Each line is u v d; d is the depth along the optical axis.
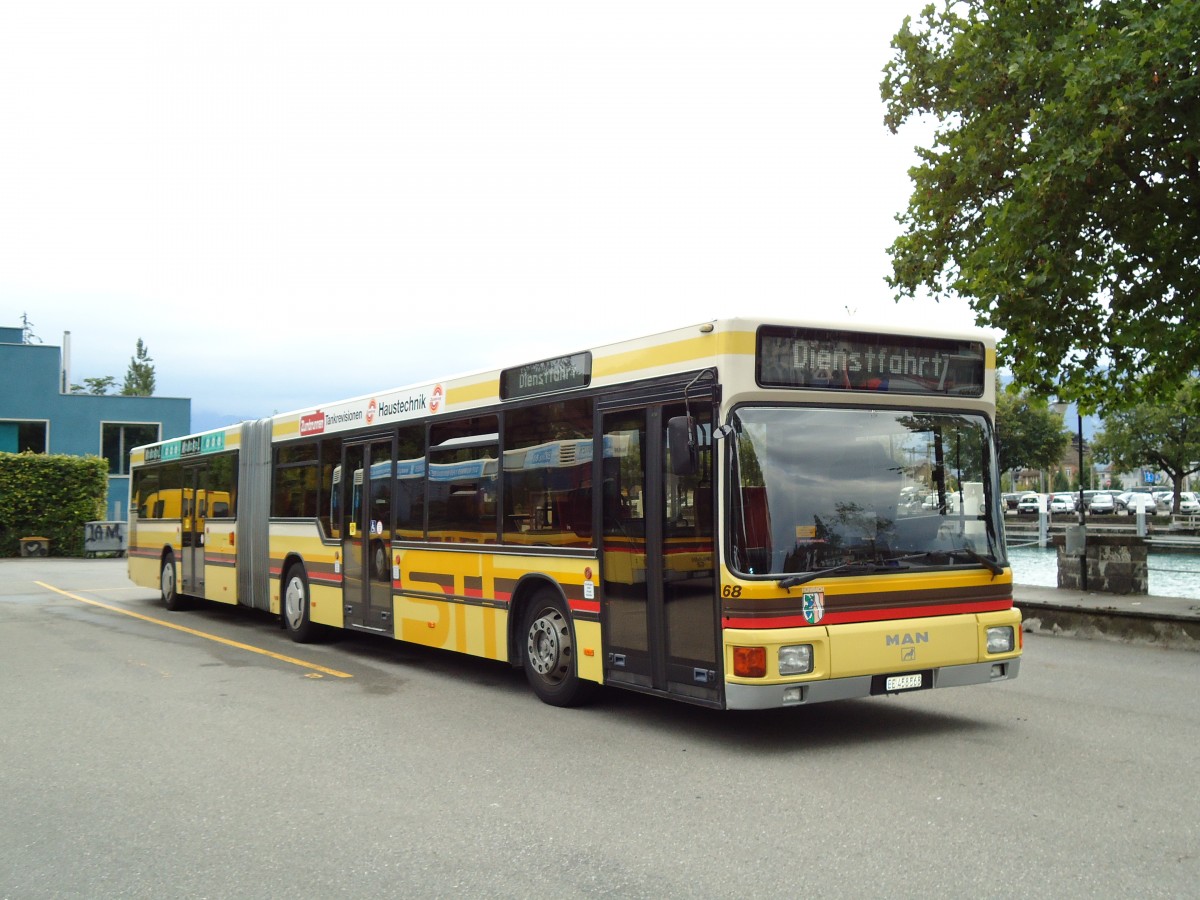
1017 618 8.08
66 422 44.44
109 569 32.41
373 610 12.36
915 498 7.88
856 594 7.46
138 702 9.75
